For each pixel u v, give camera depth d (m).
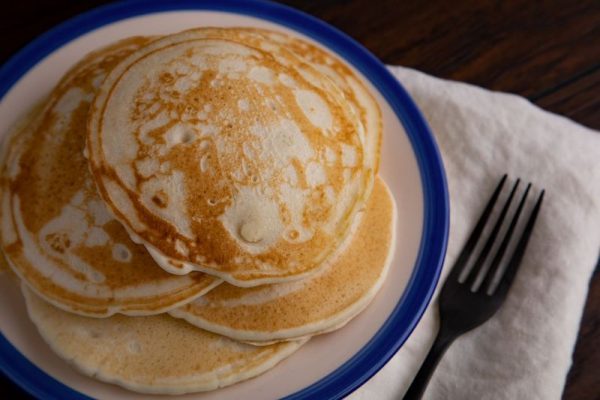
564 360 0.39
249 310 0.36
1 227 0.36
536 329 0.39
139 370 0.35
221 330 0.35
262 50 0.38
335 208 0.36
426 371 0.38
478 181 0.43
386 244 0.38
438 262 0.39
